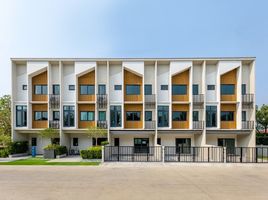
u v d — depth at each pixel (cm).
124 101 2706
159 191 975
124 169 1557
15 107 2709
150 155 2472
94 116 2759
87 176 1302
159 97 2739
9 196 903
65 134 2703
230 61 2642
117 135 2778
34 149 2528
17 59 2678
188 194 931
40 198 873
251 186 1077
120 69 2775
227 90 2730
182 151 2719
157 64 2762
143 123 2655
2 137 2572
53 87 2780
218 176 1311
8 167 1661
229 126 2697
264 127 4147
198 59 2648
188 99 2720
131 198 869
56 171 1478
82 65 2689
